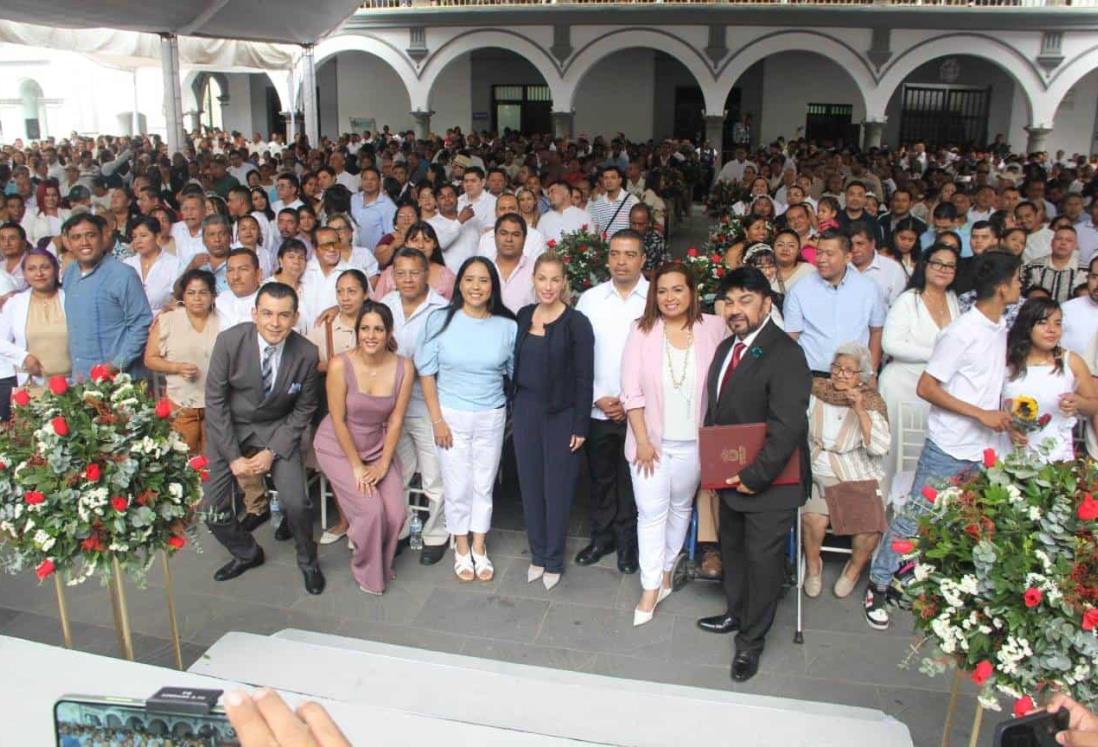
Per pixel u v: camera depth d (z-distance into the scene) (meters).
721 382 3.71
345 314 4.76
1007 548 2.35
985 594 2.36
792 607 4.20
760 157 16.31
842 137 22.16
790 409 3.47
